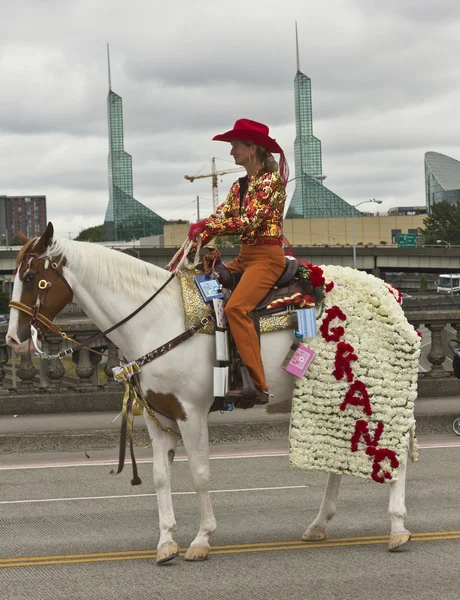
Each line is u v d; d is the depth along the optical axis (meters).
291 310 6.40
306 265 6.56
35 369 13.09
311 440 6.43
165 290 6.36
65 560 6.42
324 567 6.09
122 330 6.33
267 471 9.67
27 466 10.20
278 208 6.32
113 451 11.09
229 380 6.25
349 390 6.37
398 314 6.41
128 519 7.64
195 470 6.32
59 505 8.22
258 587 5.68
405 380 6.38
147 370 6.25
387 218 160.88
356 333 6.42
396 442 6.34
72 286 6.30
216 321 6.22
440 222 163.75
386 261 102.56
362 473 6.38
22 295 6.23
